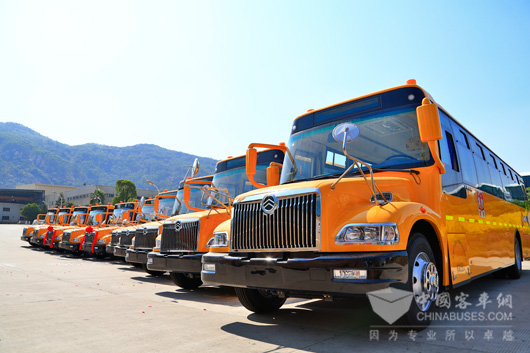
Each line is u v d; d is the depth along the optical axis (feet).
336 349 12.26
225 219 24.29
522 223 34.27
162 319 16.85
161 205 41.70
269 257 14.25
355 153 17.38
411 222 13.33
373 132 17.43
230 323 16.05
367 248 12.39
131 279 32.30
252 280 14.37
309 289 12.94
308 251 13.24
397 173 15.96
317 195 13.24
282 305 20.02
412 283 13.42
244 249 15.02
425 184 15.84
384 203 13.66
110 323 16.06
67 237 56.03
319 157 18.29
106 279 31.83
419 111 14.78
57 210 82.79
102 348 12.60
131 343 13.14
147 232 31.37
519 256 31.60
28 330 14.89
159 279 32.76
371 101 18.07
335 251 12.76
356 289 12.05
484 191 23.89
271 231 14.19
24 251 66.95
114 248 41.19
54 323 16.05
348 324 15.65
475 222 20.89
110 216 58.95
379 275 12.00
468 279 18.51
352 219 12.98
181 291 26.05
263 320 16.58
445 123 20.03
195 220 23.61
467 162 21.97
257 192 15.35
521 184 37.40
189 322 16.25
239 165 29.37
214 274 15.87
